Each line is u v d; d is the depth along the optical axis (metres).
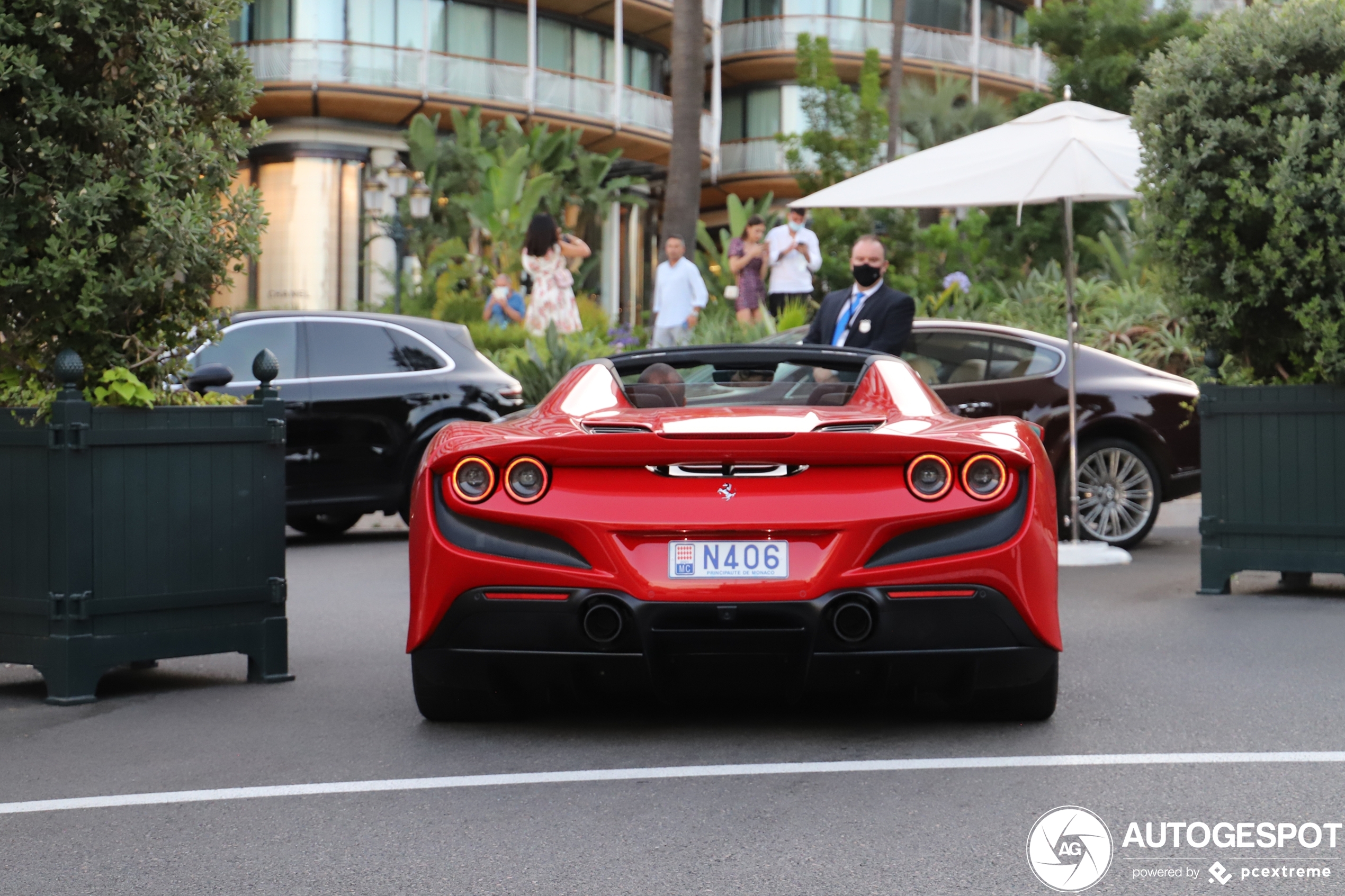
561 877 3.20
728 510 4.24
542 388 14.55
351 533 11.70
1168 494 9.87
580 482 4.34
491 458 4.38
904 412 4.68
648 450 4.23
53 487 5.28
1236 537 7.73
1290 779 3.94
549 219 17.66
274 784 4.07
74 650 5.26
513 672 4.49
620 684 4.43
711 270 26.22
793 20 42.44
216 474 5.59
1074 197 9.32
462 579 4.35
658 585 4.23
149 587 5.43
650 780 4.05
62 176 5.38
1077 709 4.91
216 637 5.58
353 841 3.51
